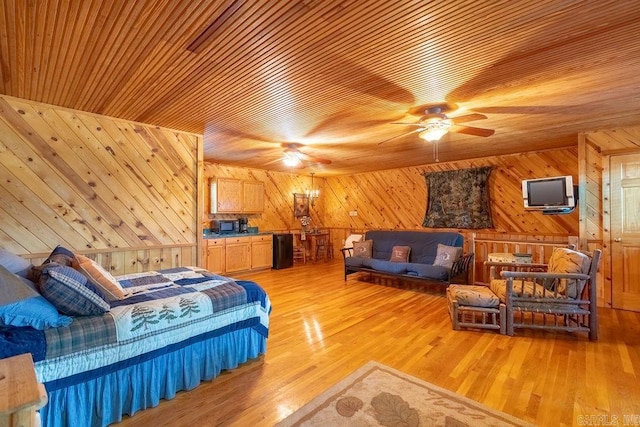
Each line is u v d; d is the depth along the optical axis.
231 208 6.17
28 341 1.51
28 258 2.73
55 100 2.72
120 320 1.82
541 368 2.37
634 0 1.45
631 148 3.63
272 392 2.08
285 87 2.46
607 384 2.14
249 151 4.93
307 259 7.70
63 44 1.82
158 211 3.51
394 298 4.35
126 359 1.81
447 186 5.80
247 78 2.29
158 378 1.96
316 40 1.80
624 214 3.73
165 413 1.87
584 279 2.91
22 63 2.05
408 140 4.20
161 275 2.84
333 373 2.32
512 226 5.14
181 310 2.08
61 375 1.59
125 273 3.27
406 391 2.07
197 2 1.46
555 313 2.96
